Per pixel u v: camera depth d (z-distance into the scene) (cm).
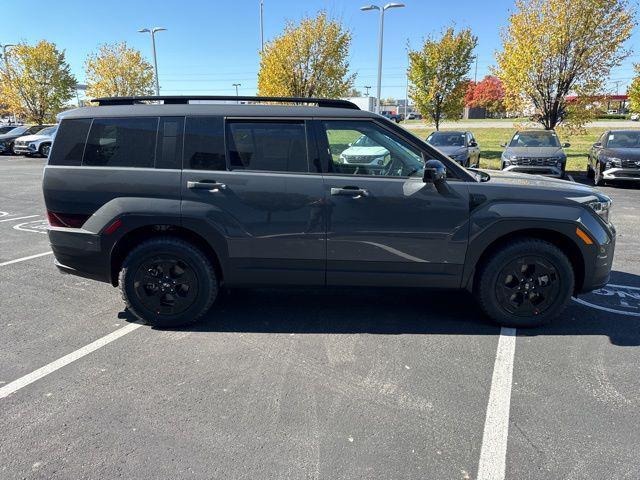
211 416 286
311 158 392
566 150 2283
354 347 378
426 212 387
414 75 2325
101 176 396
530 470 242
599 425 278
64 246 407
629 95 2172
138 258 398
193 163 394
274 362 354
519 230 400
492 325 419
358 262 396
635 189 1261
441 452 255
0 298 487
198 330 411
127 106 406
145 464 246
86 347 378
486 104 7662
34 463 246
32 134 2722
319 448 258
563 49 1620
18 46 3158
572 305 466
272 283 409
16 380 327
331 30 2077
